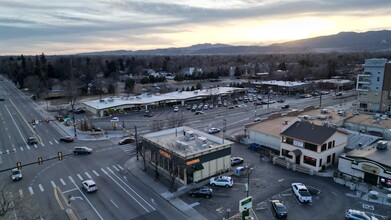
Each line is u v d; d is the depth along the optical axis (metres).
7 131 77.56
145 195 42.00
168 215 36.75
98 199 40.84
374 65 95.25
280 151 55.03
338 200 39.84
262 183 45.25
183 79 189.50
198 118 90.44
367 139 58.59
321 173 48.47
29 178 47.91
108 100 106.94
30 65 188.12
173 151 45.84
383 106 94.62
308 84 145.88
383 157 45.12
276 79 184.12
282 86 141.12
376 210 37.22
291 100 121.94
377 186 43.22
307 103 113.94
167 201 40.25
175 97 116.25
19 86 170.88
